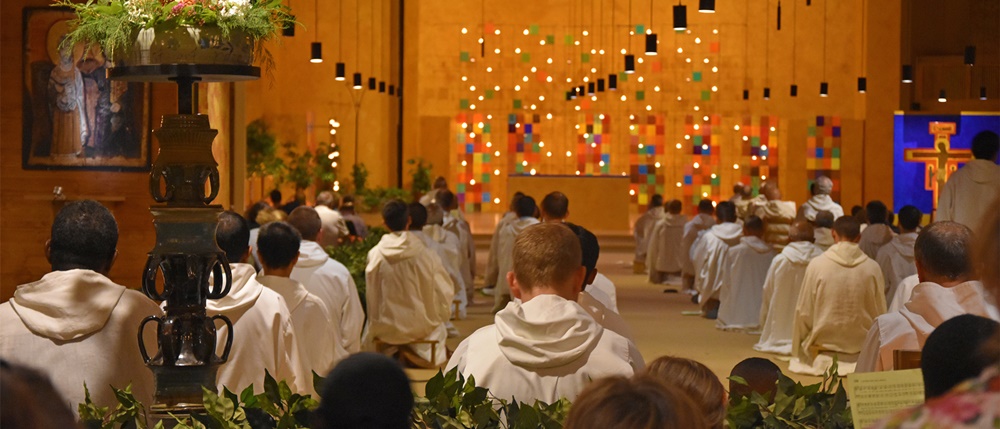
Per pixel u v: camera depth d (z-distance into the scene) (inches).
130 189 450.3
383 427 90.3
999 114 1056.2
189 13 157.9
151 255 158.6
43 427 50.6
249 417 153.3
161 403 157.9
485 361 153.8
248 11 160.7
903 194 1072.2
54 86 448.1
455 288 611.5
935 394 93.4
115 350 160.6
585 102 1368.1
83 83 448.1
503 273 626.5
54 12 447.2
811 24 1339.8
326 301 326.3
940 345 92.6
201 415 151.4
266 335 203.9
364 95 1103.0
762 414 154.4
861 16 1311.5
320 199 613.3
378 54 1111.0
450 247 614.9
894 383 113.7
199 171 158.9
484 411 146.1
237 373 201.0
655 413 71.2
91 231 162.2
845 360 437.4
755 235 580.4
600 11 1360.7
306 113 1094.4
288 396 155.7
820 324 435.8
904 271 477.7
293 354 209.9
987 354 79.4
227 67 160.1
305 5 1094.4
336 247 506.6
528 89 1368.1
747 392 167.0
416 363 451.2
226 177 525.7
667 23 1359.5
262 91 1063.6
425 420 147.7
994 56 1245.1
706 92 1358.3
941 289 198.8
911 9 1268.5
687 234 760.3
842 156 1331.2
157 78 164.2
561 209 420.2
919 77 1264.8
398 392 91.0
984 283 56.6
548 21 1365.7
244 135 568.1
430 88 1369.3
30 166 448.8
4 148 448.5
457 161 1369.3
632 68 841.5
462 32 1365.7
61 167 449.4
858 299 431.8
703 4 459.8
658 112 1364.4
